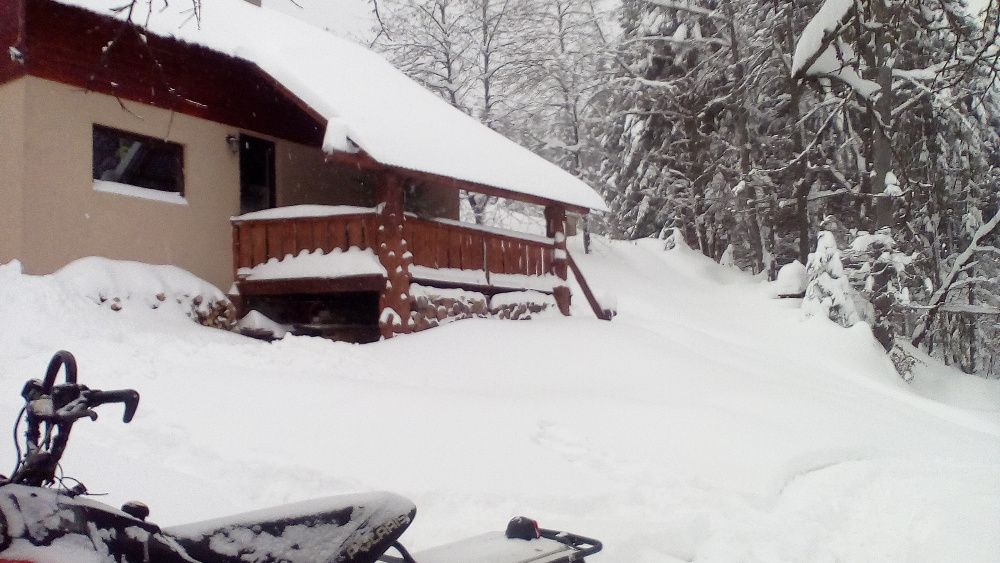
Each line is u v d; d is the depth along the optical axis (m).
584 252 27.06
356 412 8.34
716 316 23.27
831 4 15.59
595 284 24.09
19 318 9.79
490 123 32.72
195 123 14.27
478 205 32.00
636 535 5.81
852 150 29.62
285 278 13.20
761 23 30.48
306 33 17.81
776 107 33.12
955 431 12.12
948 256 32.47
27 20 11.78
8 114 11.95
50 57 12.09
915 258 25.00
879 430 10.82
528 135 34.16
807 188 30.66
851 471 8.60
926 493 7.68
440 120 16.19
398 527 2.88
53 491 2.28
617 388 11.09
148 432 7.22
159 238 13.47
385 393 9.09
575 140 35.81
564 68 33.31
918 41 27.09
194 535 2.55
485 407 9.20
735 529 6.38
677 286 26.20
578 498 6.89
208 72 14.55
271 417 7.95
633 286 24.72
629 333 14.45
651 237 36.31
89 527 2.24
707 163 34.56
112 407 7.75
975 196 30.83
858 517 7.01
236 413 7.94
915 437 10.82
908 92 27.48
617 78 34.25
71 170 12.28
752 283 29.16
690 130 34.66
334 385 9.14
